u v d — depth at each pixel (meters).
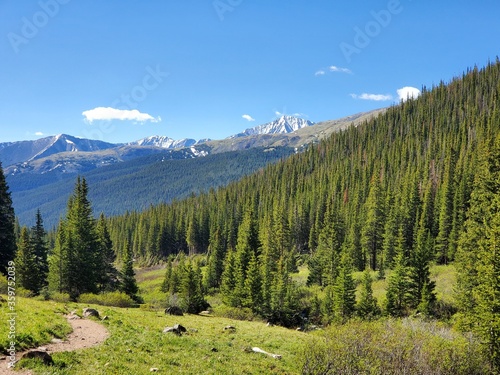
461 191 84.75
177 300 57.12
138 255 167.75
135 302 58.47
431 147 150.38
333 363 20.12
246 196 175.38
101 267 65.06
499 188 49.03
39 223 67.00
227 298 64.94
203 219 157.00
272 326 42.66
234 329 33.75
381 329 22.75
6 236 54.34
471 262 43.69
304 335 35.06
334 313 57.81
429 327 31.52
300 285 77.69
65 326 21.78
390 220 88.88
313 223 129.00
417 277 58.19
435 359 21.50
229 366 19.73
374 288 70.75
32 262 55.16
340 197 146.00
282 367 21.78
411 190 104.50
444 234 83.06
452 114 182.62
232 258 76.00
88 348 18.22
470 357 23.86
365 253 91.69
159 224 162.25
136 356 18.28
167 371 16.86
